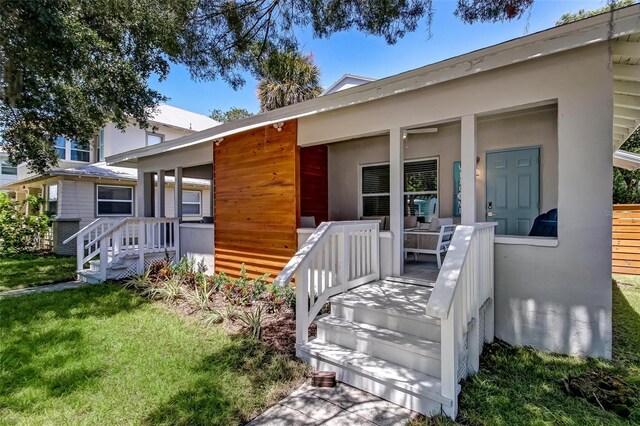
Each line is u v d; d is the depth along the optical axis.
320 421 2.36
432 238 5.38
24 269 8.12
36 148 8.64
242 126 5.70
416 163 6.55
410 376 2.62
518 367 2.99
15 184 13.57
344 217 7.41
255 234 6.04
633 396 2.43
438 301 2.22
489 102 3.60
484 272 3.24
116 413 2.44
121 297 5.36
